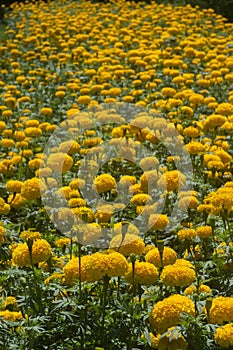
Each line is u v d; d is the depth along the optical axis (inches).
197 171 337.4
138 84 513.7
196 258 234.2
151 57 596.4
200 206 257.3
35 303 180.2
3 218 292.8
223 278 220.2
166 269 177.8
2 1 1216.2
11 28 956.0
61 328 178.2
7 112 453.4
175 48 658.2
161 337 157.8
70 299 175.5
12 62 691.4
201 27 870.4
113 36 770.2
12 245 221.1
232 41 719.1
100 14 925.8
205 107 475.2
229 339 156.8
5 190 329.1
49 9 1080.2
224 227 244.7
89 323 176.6
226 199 229.8
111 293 185.3
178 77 498.9
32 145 406.3
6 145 377.7
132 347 178.2
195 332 157.9
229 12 981.2
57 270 203.5
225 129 396.5
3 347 168.6
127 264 169.6
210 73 567.2
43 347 181.2
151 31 789.2
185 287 203.5
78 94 535.5
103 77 542.0
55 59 658.2
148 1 1138.7
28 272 208.4
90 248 224.1
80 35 746.2
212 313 164.6
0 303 185.6
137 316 169.2
